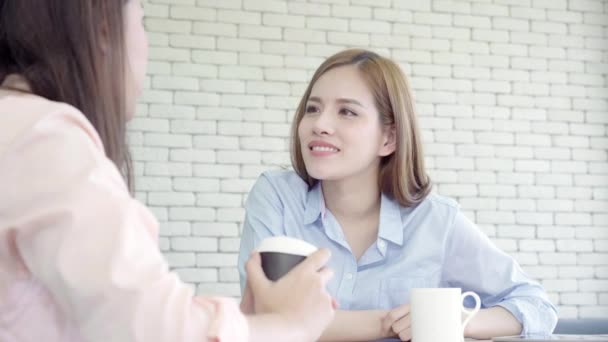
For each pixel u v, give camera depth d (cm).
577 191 459
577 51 467
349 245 188
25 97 67
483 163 448
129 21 80
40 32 74
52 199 60
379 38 440
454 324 132
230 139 419
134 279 60
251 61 424
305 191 189
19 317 66
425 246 184
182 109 414
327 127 175
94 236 60
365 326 157
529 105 457
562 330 265
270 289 79
